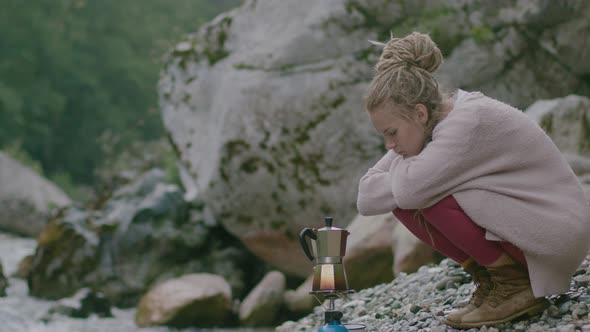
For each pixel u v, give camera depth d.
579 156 5.28
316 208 6.70
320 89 6.53
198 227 7.84
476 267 2.81
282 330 4.27
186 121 7.38
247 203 6.91
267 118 6.64
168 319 6.09
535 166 2.59
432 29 6.51
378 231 5.52
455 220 2.59
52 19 35.88
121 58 38.03
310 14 6.70
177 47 7.68
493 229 2.55
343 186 6.59
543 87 6.63
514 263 2.65
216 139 6.93
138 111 38.44
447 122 2.58
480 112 2.56
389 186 2.74
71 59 36.06
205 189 7.07
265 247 7.08
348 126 6.53
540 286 2.57
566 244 2.53
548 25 6.52
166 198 7.98
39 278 7.59
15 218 14.23
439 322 3.02
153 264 7.62
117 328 5.99
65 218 7.89
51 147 35.75
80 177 36.84
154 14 42.19
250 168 6.76
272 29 6.92
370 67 6.52
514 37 6.55
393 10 6.56
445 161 2.53
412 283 4.11
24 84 33.53
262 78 6.67
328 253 2.93
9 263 9.84
